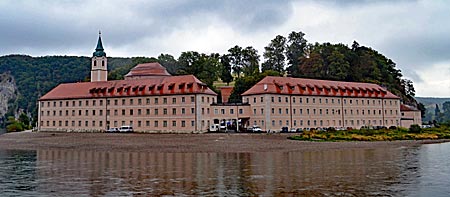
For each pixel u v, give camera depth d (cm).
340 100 13350
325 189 2919
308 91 12669
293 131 11500
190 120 11456
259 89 12150
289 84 12506
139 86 12362
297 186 3036
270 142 7925
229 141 8156
